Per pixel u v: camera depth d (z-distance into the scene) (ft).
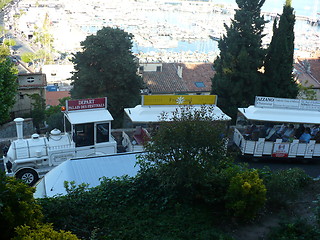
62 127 86.22
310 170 66.90
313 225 41.96
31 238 26.96
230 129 78.43
